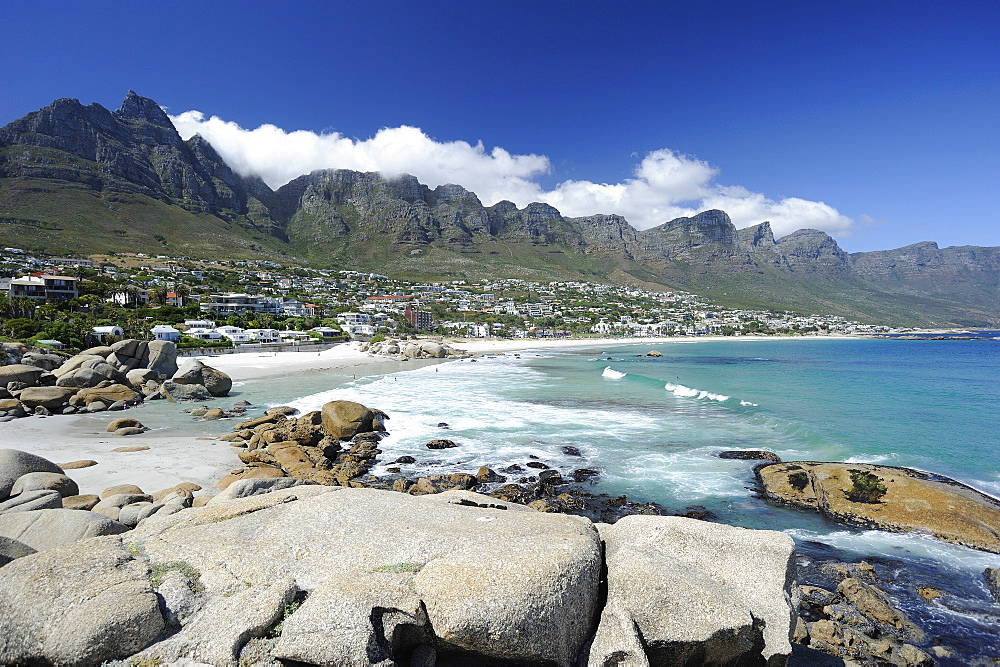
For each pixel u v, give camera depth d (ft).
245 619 18.21
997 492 58.75
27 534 31.48
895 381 179.42
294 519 25.81
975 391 149.38
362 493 29.76
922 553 45.62
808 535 50.08
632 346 510.99
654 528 25.48
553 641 18.62
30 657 17.53
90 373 121.60
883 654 32.35
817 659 29.63
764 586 22.50
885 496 53.98
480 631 18.04
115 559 21.42
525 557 20.49
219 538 23.68
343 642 17.11
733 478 67.21
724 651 20.66
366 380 179.42
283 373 200.75
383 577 19.69
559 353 396.78
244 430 88.07
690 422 103.86
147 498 47.73
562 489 64.54
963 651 33.06
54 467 48.98
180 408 113.60
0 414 93.76
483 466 72.33
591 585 20.74
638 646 19.38
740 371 230.68
